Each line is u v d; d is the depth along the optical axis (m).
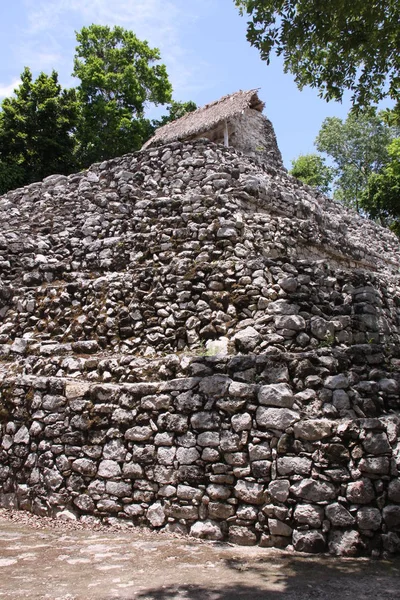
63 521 5.85
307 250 9.79
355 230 14.26
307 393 5.36
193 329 7.29
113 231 9.89
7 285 9.44
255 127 16.39
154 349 7.40
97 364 6.73
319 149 32.47
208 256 7.97
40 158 21.67
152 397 5.73
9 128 21.08
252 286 7.15
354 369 5.77
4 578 4.18
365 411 5.30
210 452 5.31
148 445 5.67
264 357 5.50
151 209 9.47
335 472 4.84
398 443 4.88
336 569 4.34
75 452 6.06
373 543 4.67
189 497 5.34
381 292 8.10
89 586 4.02
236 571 4.32
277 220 9.14
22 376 6.79
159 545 4.98
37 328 8.54
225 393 5.38
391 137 31.64
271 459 5.06
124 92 25.45
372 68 7.57
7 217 11.12
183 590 3.93
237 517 5.07
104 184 10.85
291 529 4.86
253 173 10.40
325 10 6.79
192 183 10.15
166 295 7.71
